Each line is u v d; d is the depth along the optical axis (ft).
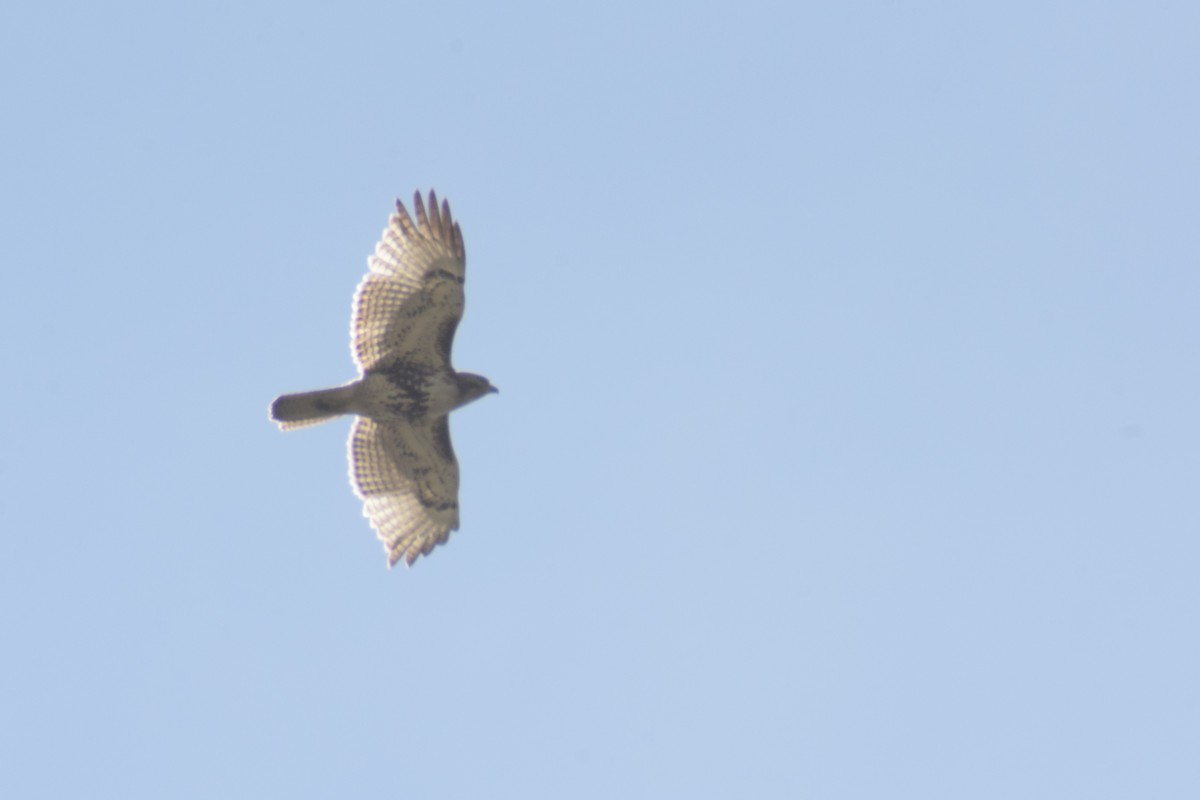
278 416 65.00
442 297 65.36
